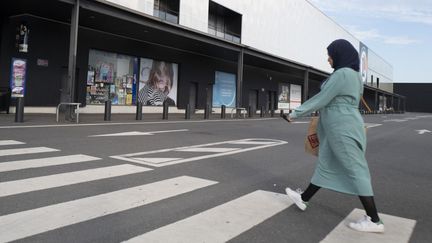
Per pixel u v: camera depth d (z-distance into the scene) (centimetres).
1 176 593
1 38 1806
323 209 495
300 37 4456
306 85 3800
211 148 1005
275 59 3198
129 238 374
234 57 3173
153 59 2630
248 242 377
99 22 1964
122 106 2417
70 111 1551
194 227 410
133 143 1019
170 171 683
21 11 1783
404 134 1850
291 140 1298
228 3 3006
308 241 388
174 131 1416
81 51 2098
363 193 413
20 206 456
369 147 1244
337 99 420
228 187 588
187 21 2547
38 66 1928
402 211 509
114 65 2356
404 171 811
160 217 438
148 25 1881
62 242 360
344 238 399
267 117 3088
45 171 636
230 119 2461
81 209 454
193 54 2961
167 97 2772
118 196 512
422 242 398
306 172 740
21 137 1022
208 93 3203
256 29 3441
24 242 356
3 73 1808
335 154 420
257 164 802
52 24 1969
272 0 3719
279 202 517
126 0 2012
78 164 704
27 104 1895
